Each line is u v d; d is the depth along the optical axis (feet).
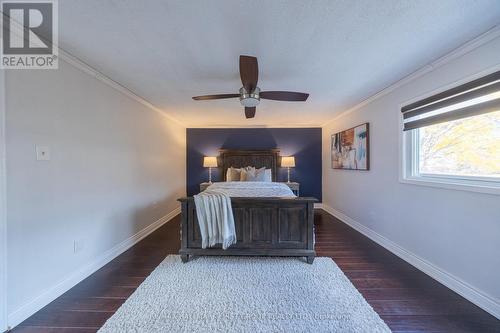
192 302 5.84
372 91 9.71
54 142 6.08
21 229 5.22
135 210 10.16
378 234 10.05
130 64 7.13
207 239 7.99
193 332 4.85
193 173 17.43
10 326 4.94
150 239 10.62
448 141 6.86
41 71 5.71
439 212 6.86
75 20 4.99
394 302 5.85
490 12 4.75
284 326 5.01
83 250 7.09
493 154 5.63
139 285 6.66
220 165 17.37
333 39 5.79
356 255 8.75
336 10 4.72
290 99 8.08
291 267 7.72
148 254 8.92
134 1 4.41
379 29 5.37
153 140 12.01
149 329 4.94
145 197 11.11
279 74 7.91
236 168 16.89
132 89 9.37
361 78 8.25
